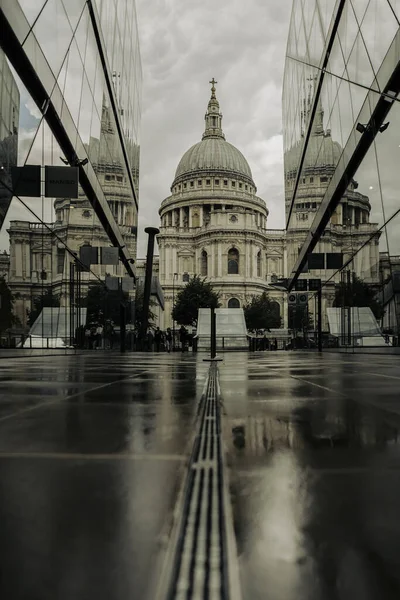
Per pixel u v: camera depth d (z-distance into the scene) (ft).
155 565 3.59
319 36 71.51
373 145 48.11
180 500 5.19
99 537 4.15
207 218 440.45
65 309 63.21
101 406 13.70
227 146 491.72
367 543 4.05
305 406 13.57
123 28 96.68
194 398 15.61
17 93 38.81
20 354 48.32
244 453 7.66
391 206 43.96
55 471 6.51
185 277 418.10
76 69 56.13
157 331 116.16
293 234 125.90
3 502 5.15
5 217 40.93
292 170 122.93
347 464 6.92
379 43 40.75
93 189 72.02
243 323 173.27
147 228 105.50
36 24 39.70
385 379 23.11
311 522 4.54
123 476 6.23
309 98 85.97
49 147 49.39
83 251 72.13
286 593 3.20
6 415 11.96
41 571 3.51
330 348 86.58
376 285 51.16
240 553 3.83
